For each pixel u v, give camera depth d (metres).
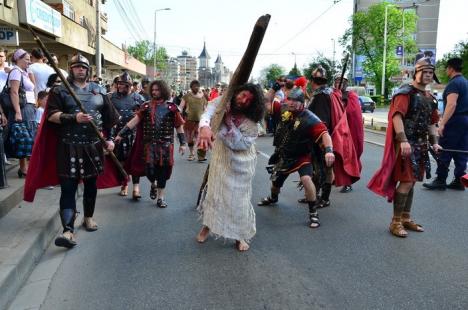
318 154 6.10
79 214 6.00
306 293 3.72
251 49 4.14
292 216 5.95
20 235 4.57
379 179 5.22
